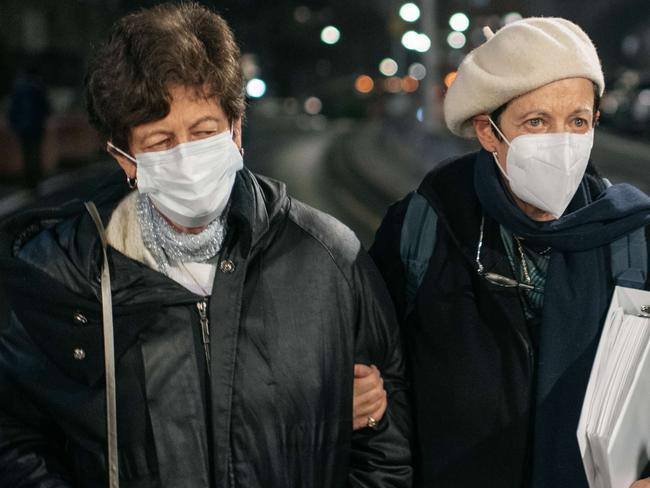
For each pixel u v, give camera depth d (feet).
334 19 212.23
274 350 5.77
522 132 6.21
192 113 5.40
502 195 6.40
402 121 76.89
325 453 5.91
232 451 5.68
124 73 5.33
